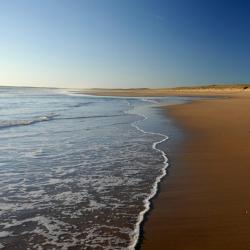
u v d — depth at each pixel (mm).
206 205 6359
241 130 16109
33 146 12734
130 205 6477
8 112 29125
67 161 10297
